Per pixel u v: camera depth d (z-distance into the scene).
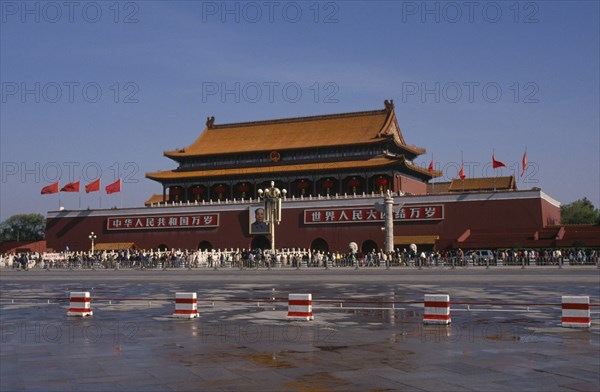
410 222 111.38
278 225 121.62
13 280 71.69
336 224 117.19
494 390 14.23
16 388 14.79
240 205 125.25
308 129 138.00
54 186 134.38
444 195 109.69
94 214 136.88
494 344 20.86
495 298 38.91
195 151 139.38
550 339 21.92
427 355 18.83
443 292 45.03
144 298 43.31
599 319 27.53
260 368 17.02
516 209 104.44
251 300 40.06
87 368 17.17
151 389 14.62
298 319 28.30
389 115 133.38
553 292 43.34
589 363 17.34
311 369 16.83
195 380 15.54
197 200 137.75
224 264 101.19
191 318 29.64
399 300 39.00
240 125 146.25
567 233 100.12
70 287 57.09
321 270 81.88
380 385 14.83
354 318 29.19
